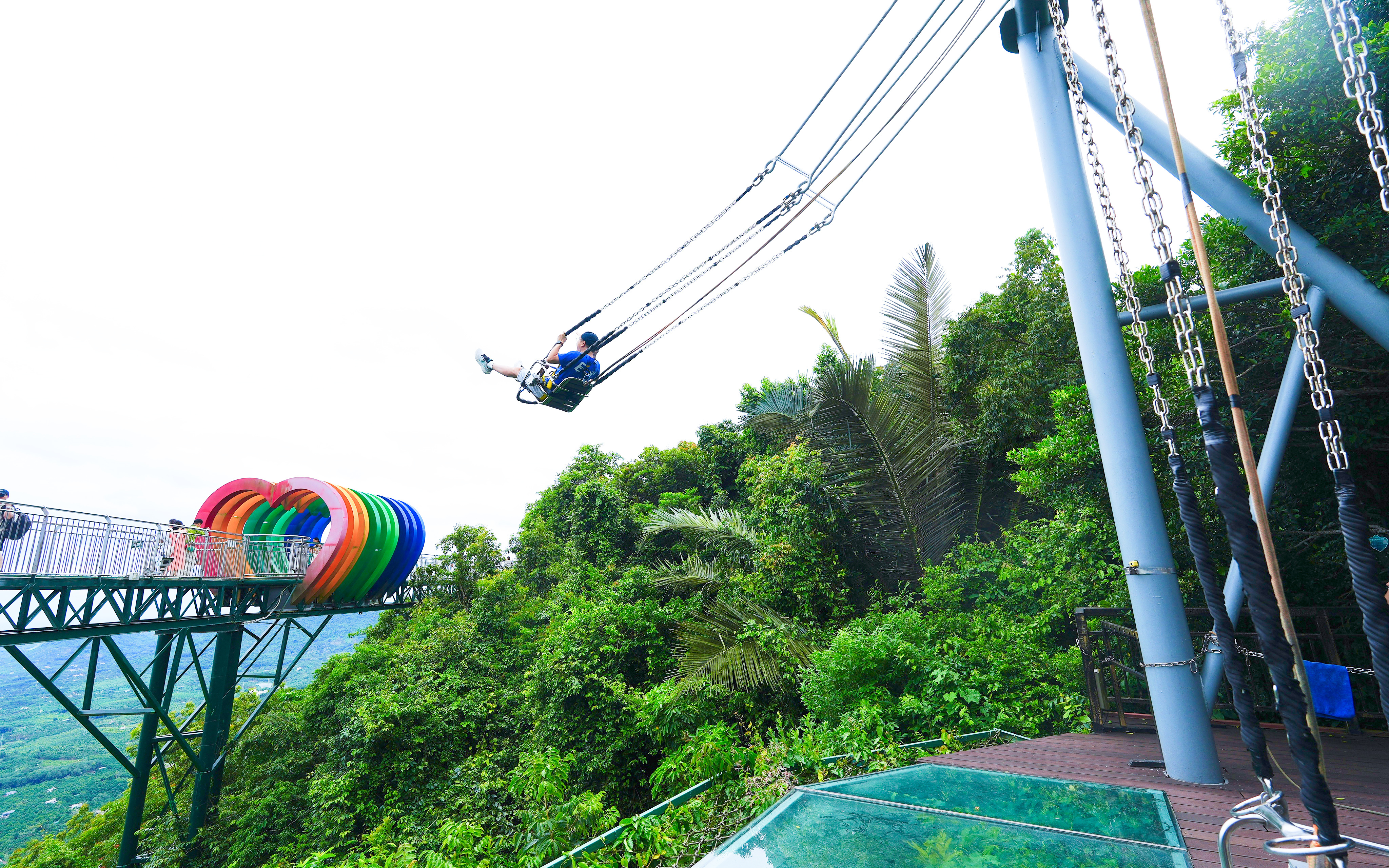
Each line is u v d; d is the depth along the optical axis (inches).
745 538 520.7
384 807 533.6
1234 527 54.7
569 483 1175.6
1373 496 239.8
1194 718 161.3
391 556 891.4
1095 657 230.4
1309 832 52.1
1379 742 207.3
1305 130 185.5
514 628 783.7
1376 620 49.9
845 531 463.2
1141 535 171.8
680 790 286.5
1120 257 90.8
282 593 724.0
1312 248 171.9
